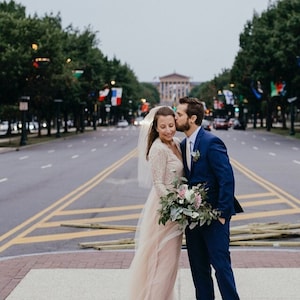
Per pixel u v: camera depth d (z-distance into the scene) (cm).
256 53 5909
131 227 1155
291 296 681
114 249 960
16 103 5259
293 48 4972
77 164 2847
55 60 4875
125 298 672
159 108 588
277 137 5975
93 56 7519
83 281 745
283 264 843
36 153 3822
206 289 589
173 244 571
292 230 1096
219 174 553
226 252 554
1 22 4700
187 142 579
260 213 1338
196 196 536
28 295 688
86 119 12825
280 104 7994
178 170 570
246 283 735
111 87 10794
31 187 1911
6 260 894
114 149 4119
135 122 12444
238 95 9256
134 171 2420
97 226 1178
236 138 5719
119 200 1577
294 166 2625
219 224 553
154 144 575
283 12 5509
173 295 587
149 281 571
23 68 4634
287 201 1530
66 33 6862
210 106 15538
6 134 7312
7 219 1302
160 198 552
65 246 1022
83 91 7175
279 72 5716
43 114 7275
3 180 2148
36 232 1152
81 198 1625
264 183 1952
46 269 813
